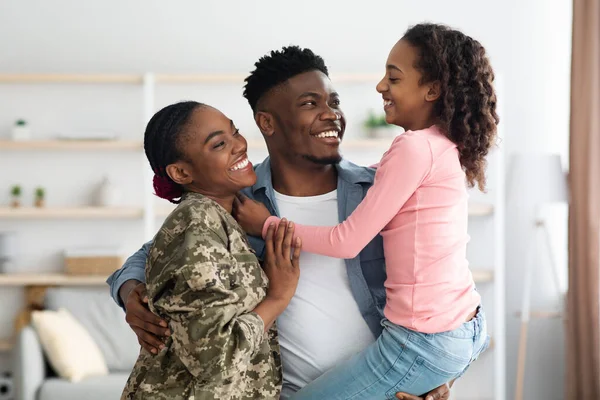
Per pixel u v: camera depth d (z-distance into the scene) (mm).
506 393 5656
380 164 2047
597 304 5059
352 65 5691
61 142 5371
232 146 1952
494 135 2107
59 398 4543
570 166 5125
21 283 5367
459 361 2012
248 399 1901
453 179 2039
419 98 2088
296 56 2127
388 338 2006
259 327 1800
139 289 1960
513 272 5637
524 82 5676
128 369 5027
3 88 5613
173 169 1963
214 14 5648
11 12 5586
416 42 2078
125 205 5668
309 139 2096
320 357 2100
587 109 5023
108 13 5613
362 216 1980
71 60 5609
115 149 5660
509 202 5637
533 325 5641
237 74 5434
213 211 1870
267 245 1938
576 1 5051
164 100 5652
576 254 5094
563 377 5633
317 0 5680
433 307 1986
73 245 5672
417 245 2008
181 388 1808
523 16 5691
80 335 4895
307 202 2166
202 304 1724
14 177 5648
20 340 4617
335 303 2105
